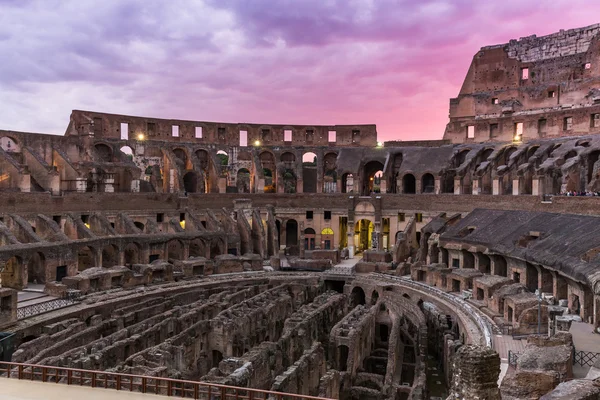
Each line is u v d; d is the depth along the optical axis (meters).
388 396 36.62
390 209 88.81
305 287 65.12
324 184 105.69
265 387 35.25
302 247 81.44
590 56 87.50
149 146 92.94
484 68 100.38
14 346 38.59
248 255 75.06
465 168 87.56
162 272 63.53
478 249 61.91
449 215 82.31
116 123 90.12
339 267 76.19
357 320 46.56
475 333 42.41
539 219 61.44
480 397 19.23
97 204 72.62
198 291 60.06
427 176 94.69
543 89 92.12
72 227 65.38
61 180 78.62
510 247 56.22
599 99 82.19
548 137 84.44
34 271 57.44
